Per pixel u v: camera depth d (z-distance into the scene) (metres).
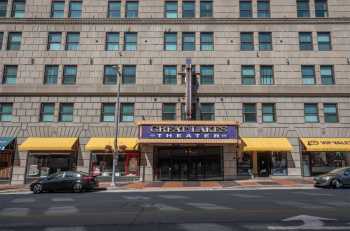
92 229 9.66
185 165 30.22
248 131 30.38
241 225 9.85
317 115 30.80
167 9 32.62
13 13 32.66
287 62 31.44
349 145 29.33
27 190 24.05
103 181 29.62
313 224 9.91
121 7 32.72
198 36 32.06
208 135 28.42
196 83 31.09
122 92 30.88
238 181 28.28
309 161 30.17
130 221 10.77
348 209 12.72
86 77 31.28
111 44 32.09
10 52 31.69
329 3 32.62
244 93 30.81
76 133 30.41
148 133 28.48
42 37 32.06
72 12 32.69
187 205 14.41
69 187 22.39
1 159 29.89
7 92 30.80
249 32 32.22
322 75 31.39
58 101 30.94
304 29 32.06
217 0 32.66
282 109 30.73
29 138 30.19
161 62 31.58
